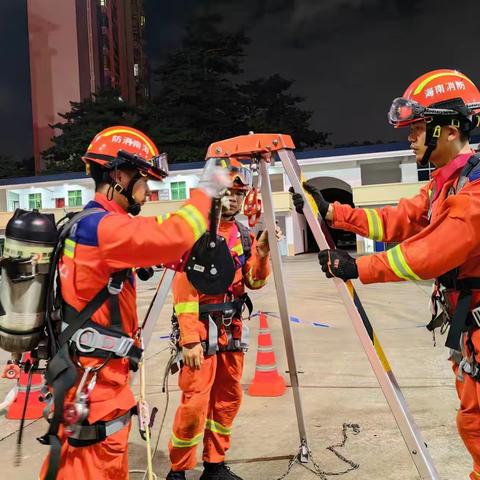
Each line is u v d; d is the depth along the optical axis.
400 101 2.05
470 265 1.92
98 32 61.16
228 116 48.69
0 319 1.82
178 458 2.71
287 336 3.03
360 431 3.63
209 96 47.44
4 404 2.50
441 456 3.18
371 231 2.47
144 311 10.05
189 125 46.94
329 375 5.04
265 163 2.79
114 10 66.75
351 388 4.61
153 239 1.72
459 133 2.04
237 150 2.60
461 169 2.00
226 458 3.30
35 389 4.34
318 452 3.33
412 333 6.89
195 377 2.64
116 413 1.86
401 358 5.56
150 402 4.52
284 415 4.01
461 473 2.96
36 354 1.92
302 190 2.44
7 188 32.31
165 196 30.45
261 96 48.84
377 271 1.92
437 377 4.81
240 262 2.87
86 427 1.80
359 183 29.42
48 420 1.88
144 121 46.22
